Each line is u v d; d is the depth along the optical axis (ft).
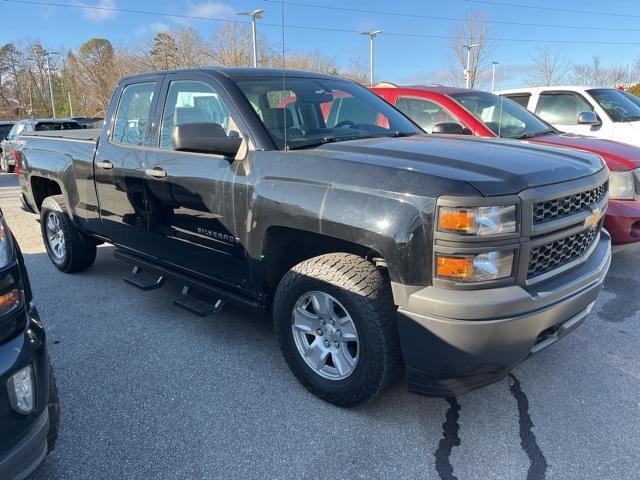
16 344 6.66
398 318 8.39
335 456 8.65
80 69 191.21
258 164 10.33
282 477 8.20
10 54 250.16
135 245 14.33
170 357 11.98
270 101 11.59
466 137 11.93
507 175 8.23
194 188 11.60
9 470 6.43
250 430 9.32
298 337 10.27
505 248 7.91
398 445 8.90
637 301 14.88
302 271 9.69
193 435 9.20
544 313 8.30
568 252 9.16
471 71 107.86
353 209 8.68
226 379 11.02
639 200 16.07
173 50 130.00
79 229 16.61
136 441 9.05
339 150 9.85
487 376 8.57
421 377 8.57
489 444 8.92
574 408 9.92
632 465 8.38
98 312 14.56
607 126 24.45
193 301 12.61
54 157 16.76
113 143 14.35
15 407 6.48
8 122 67.15
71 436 9.17
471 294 7.89
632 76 107.65
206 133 10.36
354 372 9.33
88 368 11.50
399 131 12.71
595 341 12.54
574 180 8.99
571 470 8.29
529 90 27.68
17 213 29.81
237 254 11.06
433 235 7.91
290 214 9.53
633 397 10.26
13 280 6.75
